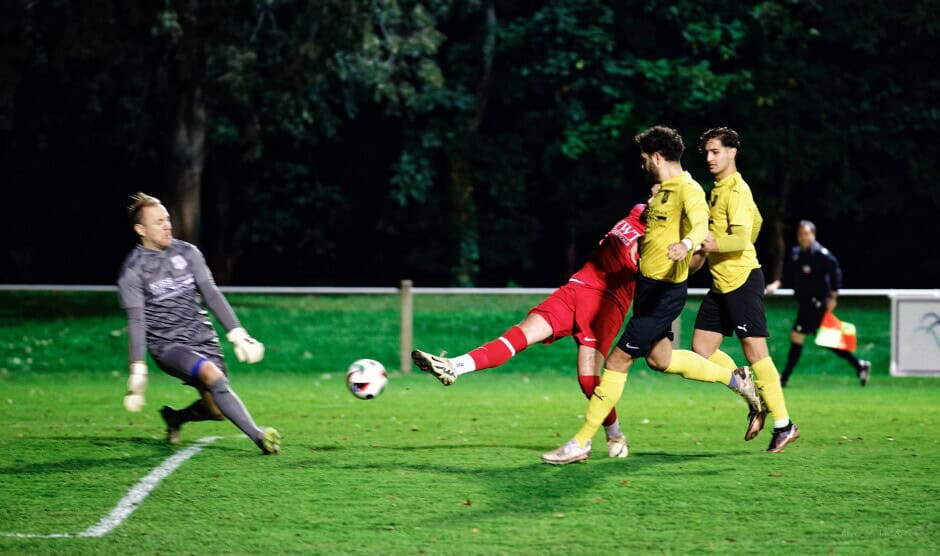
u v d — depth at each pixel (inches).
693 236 440.5
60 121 1822.1
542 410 716.7
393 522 375.6
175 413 538.0
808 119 1897.1
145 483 438.0
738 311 509.7
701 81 1742.1
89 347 1144.8
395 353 1151.0
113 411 696.4
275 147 2027.6
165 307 487.2
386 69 1557.6
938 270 2139.5
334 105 1957.4
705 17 1786.4
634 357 465.1
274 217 2017.7
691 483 441.1
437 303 1378.0
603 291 485.4
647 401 783.1
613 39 1865.2
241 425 499.2
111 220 2235.5
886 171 1993.1
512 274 2249.0
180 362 487.2
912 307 968.9
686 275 465.7
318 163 2111.2
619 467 476.4
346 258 2213.3
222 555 335.3
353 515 385.4
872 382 982.4
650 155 465.7
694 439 572.4
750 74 1765.5
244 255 2207.2
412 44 1540.4
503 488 430.0
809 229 924.0
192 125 1567.4
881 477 456.1
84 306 1363.2
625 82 1850.4
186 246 492.4
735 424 639.1
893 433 597.6
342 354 1139.9
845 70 1971.0
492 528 367.9
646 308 464.4
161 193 1584.6
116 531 362.9
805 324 928.3
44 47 1609.3
